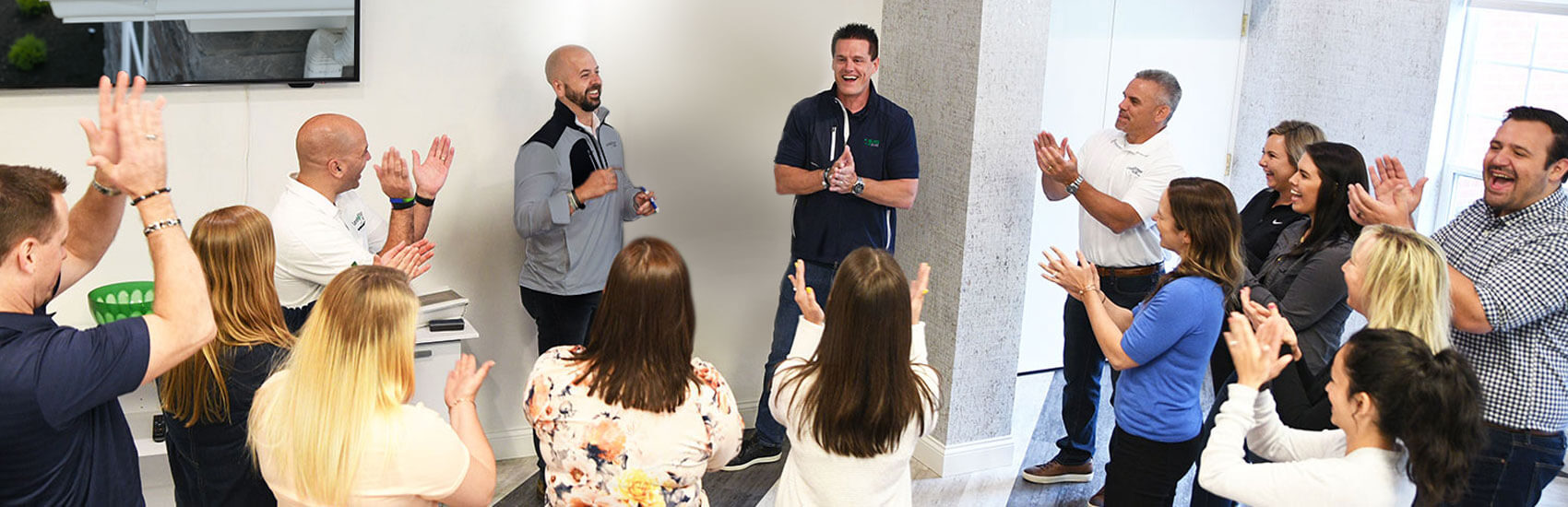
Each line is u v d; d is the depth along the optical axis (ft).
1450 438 6.20
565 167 12.15
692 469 7.14
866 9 14.11
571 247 12.35
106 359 5.80
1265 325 7.25
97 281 11.82
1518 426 8.61
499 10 12.60
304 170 10.14
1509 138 8.54
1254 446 7.96
